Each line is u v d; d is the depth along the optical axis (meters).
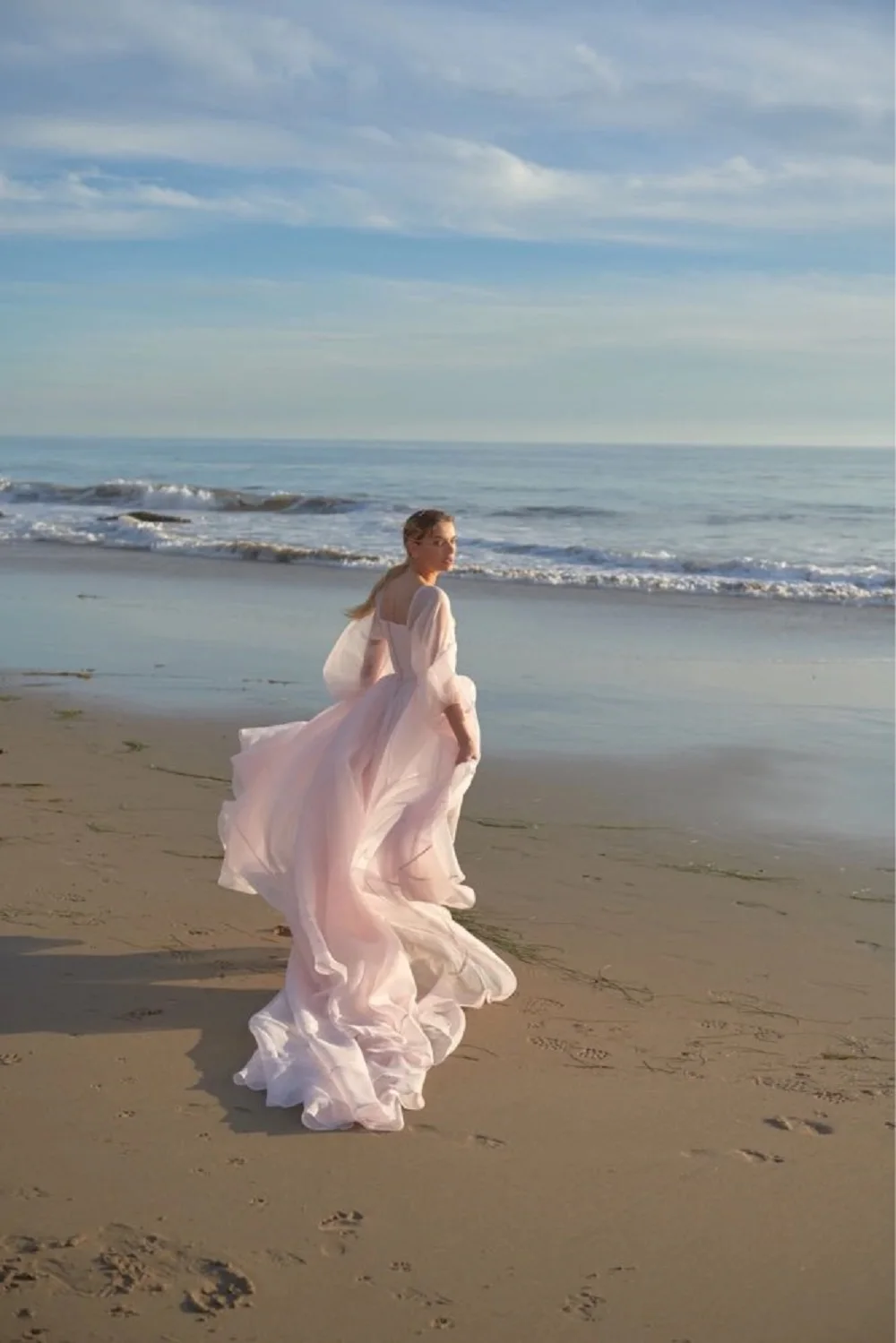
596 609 14.76
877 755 8.27
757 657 11.87
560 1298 2.96
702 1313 2.91
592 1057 4.19
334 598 15.48
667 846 6.46
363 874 4.60
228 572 17.95
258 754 4.89
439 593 4.65
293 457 72.88
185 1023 4.36
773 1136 3.69
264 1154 3.55
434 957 4.61
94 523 23.70
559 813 7.02
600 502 32.88
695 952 5.09
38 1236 3.13
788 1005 4.60
